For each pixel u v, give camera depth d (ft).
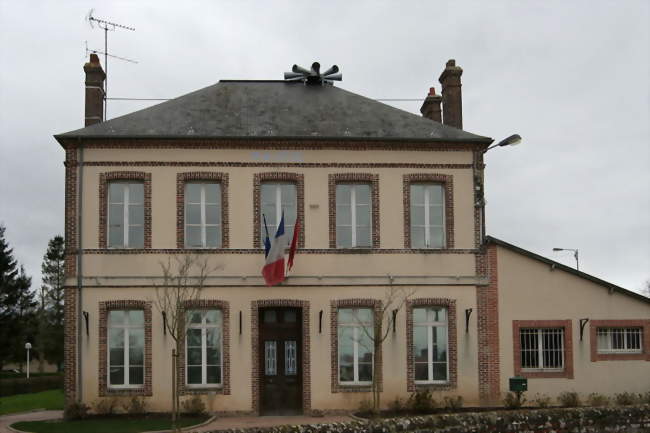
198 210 74.84
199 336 73.26
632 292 76.28
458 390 74.23
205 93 82.79
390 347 74.13
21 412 84.99
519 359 75.10
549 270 76.28
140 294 72.64
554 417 45.57
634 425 46.34
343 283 74.33
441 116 92.63
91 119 82.07
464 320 75.15
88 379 71.41
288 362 74.38
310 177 75.31
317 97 83.61
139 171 74.02
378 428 44.09
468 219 76.38
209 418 69.92
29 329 206.59
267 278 71.51
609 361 75.72
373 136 75.56
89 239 73.10
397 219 75.72
